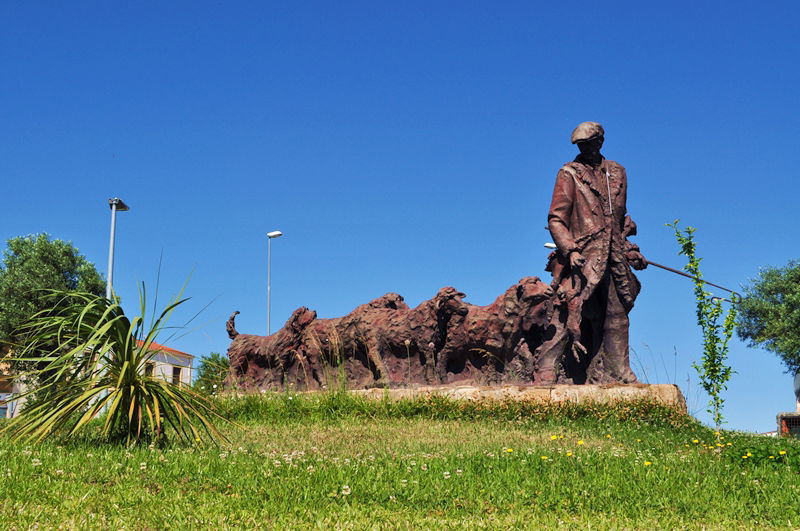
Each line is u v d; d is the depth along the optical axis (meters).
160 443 8.30
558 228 13.61
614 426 11.98
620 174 13.88
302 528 5.36
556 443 10.42
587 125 13.83
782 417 18.06
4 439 8.16
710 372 10.78
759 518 6.26
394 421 12.25
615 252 13.49
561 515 6.16
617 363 13.47
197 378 15.70
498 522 5.77
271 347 16.27
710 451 10.10
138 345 8.77
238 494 6.21
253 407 13.17
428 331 13.84
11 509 5.38
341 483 6.69
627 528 5.78
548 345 13.30
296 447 9.62
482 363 13.68
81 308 8.17
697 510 6.42
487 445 10.06
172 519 5.38
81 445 8.02
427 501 6.35
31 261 29.16
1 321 27.53
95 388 8.10
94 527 5.05
